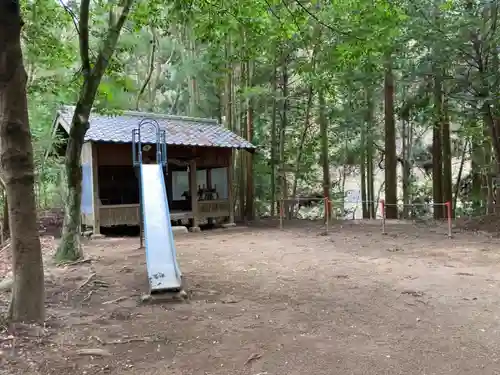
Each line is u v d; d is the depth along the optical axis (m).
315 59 13.91
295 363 3.67
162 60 22.16
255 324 4.67
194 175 14.18
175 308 5.29
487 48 12.19
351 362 3.67
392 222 15.11
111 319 4.87
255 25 7.80
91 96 7.91
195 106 19.00
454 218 15.77
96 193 12.43
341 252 9.24
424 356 3.78
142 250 9.76
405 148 21.66
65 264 7.91
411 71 13.49
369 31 7.77
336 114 17.70
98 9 9.16
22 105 4.32
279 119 19.30
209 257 8.80
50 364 3.62
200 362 3.71
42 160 13.64
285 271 7.38
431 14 12.37
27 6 9.05
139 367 3.61
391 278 6.74
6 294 5.79
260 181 20.33
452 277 6.72
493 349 3.91
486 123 13.74
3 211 12.39
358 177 26.19
